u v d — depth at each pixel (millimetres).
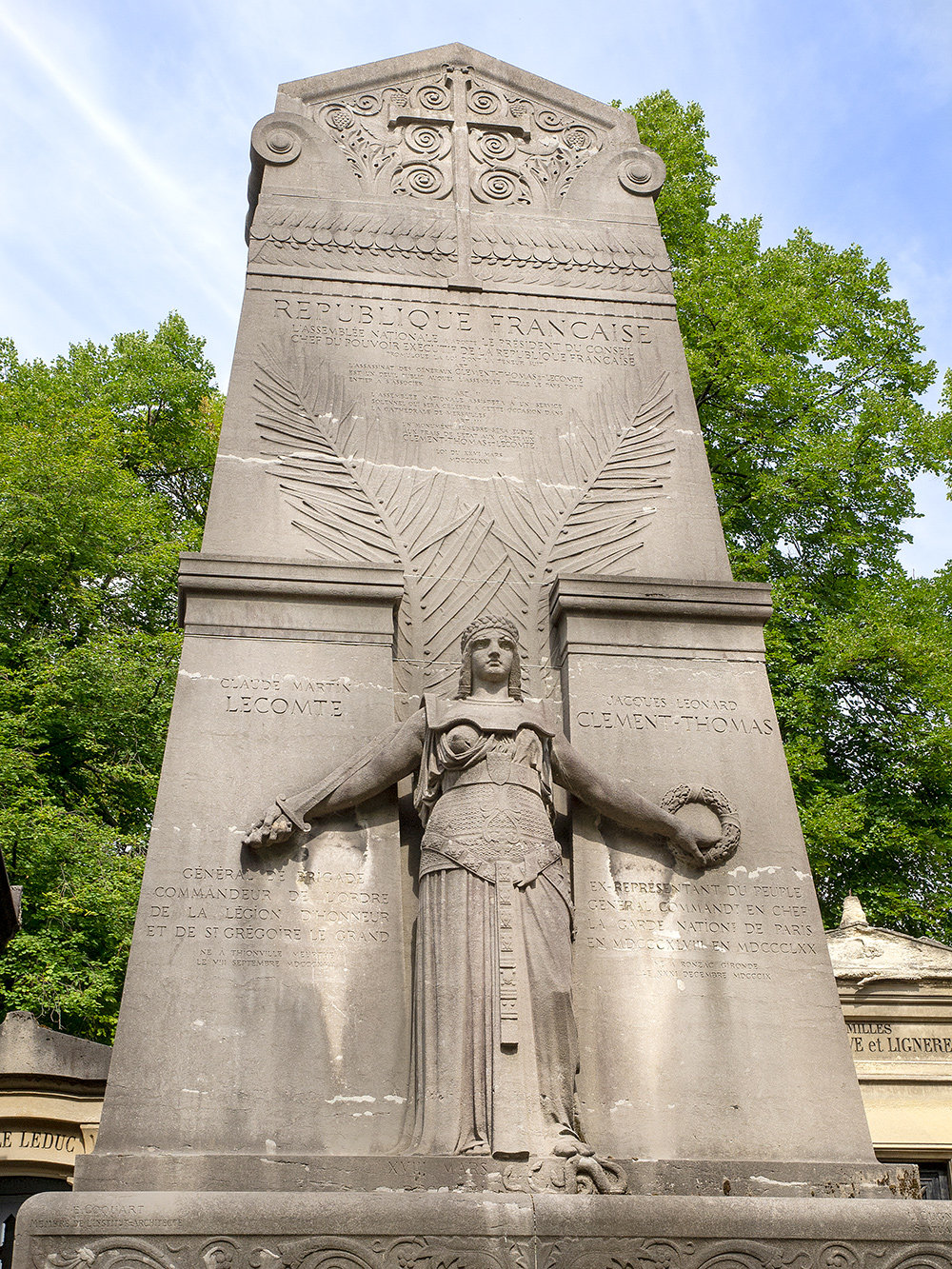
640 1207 4898
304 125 8305
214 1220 4707
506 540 7070
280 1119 5293
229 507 6938
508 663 6254
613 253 8164
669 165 17266
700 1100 5605
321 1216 4742
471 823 5746
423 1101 5266
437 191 8227
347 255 7867
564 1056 5352
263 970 5605
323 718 6258
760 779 6426
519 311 7848
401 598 6656
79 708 13797
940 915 13406
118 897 12047
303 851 5891
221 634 6406
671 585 6812
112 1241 4652
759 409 15875
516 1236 4785
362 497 7082
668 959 5910
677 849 6156
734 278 15883
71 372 18578
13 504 14812
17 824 12195
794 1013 5852
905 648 13797
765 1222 4926
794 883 6176
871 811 13844
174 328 19578
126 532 15578
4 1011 11883
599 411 7590
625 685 6566
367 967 5672
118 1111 5223
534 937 5531
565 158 8523
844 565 15727
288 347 7504
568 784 6102
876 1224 4969
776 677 14258
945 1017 9578
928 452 15492
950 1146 9094
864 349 16625
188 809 5934
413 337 7656
